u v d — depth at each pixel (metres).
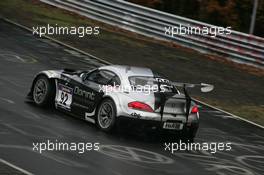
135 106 16.97
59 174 12.59
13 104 18.83
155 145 17.06
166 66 32.62
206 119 23.00
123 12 41.09
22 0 44.41
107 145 15.90
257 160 17.88
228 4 45.72
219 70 34.31
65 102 18.86
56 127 16.89
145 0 47.59
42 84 19.23
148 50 36.03
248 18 45.75
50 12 42.03
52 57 29.69
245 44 36.38
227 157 17.50
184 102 17.61
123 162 14.50
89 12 42.72
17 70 25.11
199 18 46.28
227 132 21.50
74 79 18.72
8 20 36.56
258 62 35.81
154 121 17.05
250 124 23.73
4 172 12.01
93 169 13.44
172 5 47.59
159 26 39.72
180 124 17.55
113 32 39.66
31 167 12.74
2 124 16.09
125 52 34.28
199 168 15.43
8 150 13.76
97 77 18.31
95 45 34.72
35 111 18.44
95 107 17.78
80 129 17.19
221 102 26.94
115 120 17.00
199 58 36.66
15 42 31.50
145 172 13.95
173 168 14.86
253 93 30.12
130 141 16.92
